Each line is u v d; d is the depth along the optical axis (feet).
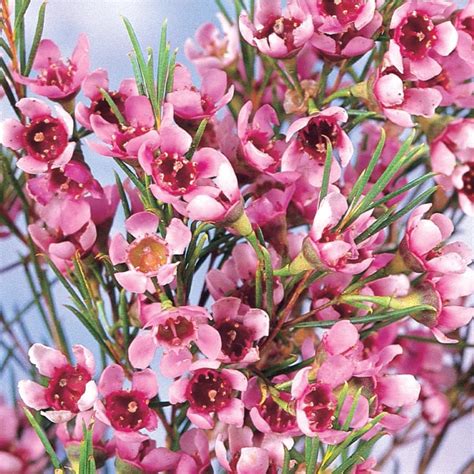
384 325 1.16
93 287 1.20
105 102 1.15
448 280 1.13
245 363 1.10
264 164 1.14
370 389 1.11
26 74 1.19
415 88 1.18
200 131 1.10
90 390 1.08
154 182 1.10
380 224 1.11
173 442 1.17
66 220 1.15
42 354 1.12
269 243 1.16
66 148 1.12
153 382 1.11
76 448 1.14
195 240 1.10
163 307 1.08
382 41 1.21
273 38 1.15
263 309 1.14
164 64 1.10
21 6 1.17
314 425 1.06
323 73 1.18
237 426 1.12
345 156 1.14
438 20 1.19
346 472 1.12
